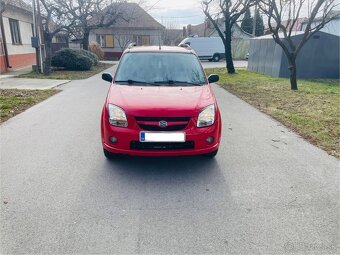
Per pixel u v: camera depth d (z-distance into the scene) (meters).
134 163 4.50
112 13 21.80
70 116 7.26
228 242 2.77
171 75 5.04
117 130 3.98
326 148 5.27
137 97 4.25
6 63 17.66
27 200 3.42
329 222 3.10
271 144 5.47
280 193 3.69
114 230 2.91
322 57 16.17
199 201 3.47
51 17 19.05
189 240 2.79
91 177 4.02
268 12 11.64
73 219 3.07
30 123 6.62
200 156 4.80
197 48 33.22
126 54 5.48
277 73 16.38
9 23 18.80
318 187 3.86
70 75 16.17
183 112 3.96
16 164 4.41
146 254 2.59
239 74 18.22
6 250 2.60
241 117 7.44
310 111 8.04
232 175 4.16
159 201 3.45
